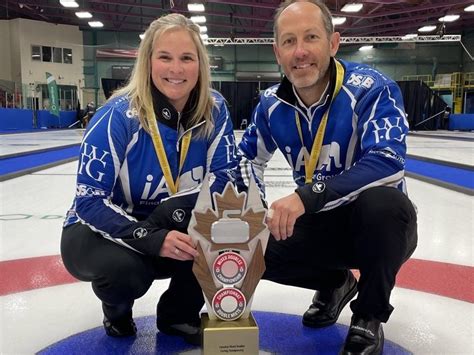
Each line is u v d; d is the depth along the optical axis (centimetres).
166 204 135
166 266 142
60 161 700
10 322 161
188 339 143
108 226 123
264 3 1688
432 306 177
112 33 2381
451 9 1839
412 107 2058
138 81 137
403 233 123
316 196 121
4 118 1681
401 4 1800
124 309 139
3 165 629
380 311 130
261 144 163
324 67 135
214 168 148
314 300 159
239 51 2381
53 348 140
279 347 141
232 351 114
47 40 2244
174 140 139
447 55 2391
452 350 142
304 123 146
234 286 118
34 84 2100
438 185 502
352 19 2036
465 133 1848
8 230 293
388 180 126
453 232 292
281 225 119
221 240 116
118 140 131
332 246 147
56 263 227
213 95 153
